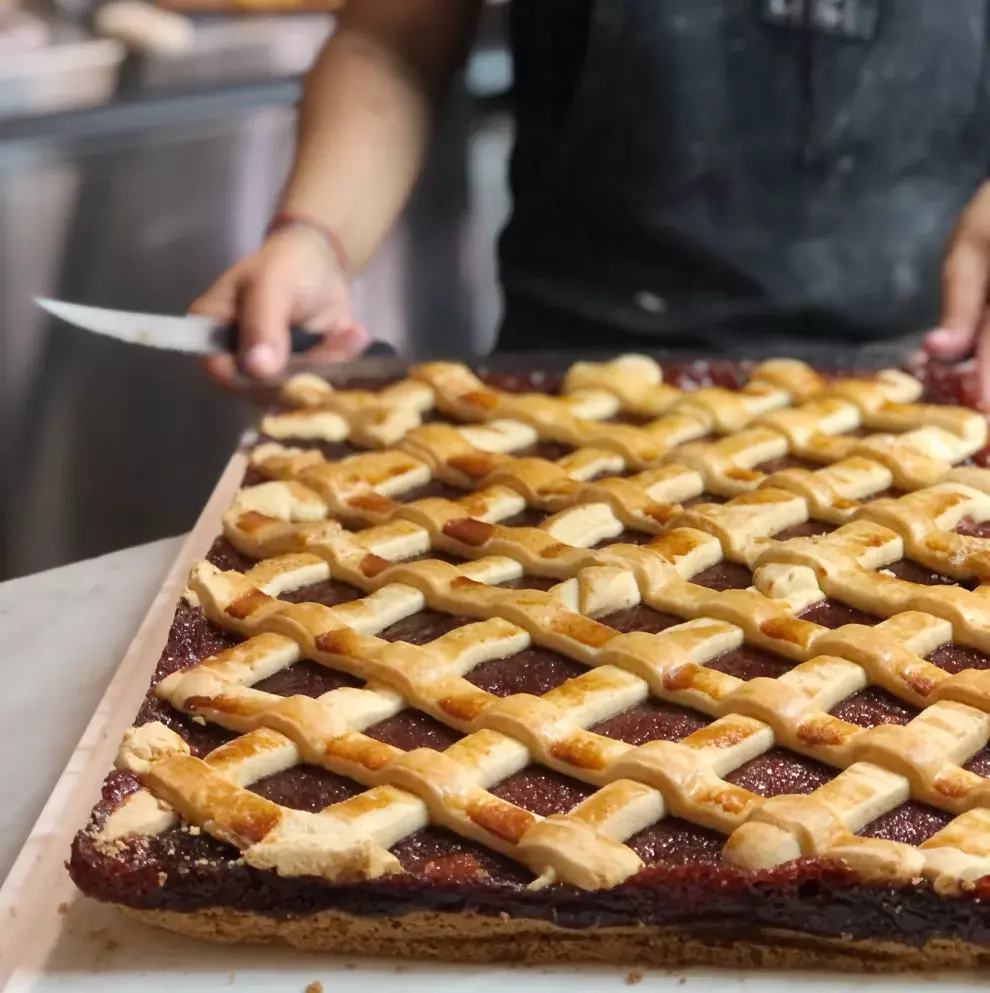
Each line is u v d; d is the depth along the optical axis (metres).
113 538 1.69
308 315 1.40
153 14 1.73
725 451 1.21
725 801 0.99
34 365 1.66
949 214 1.46
